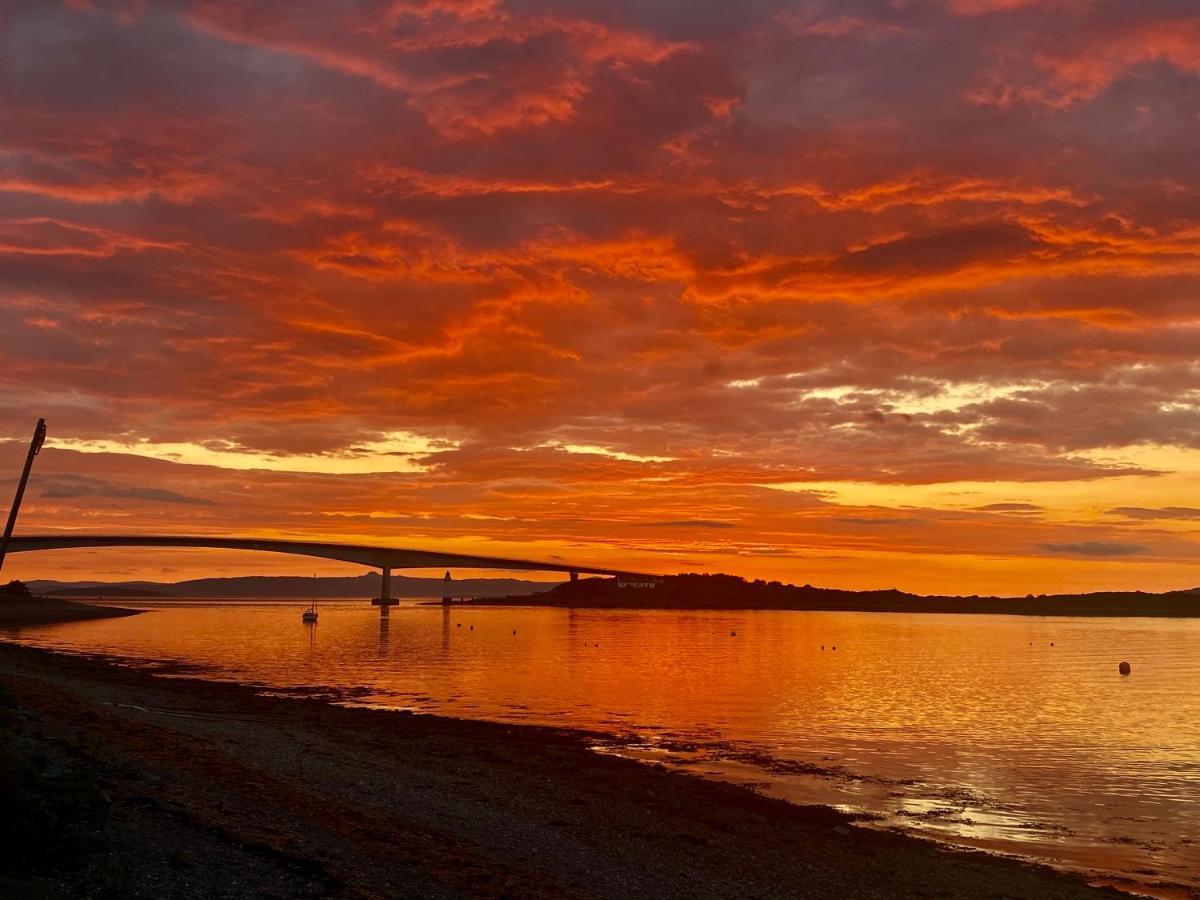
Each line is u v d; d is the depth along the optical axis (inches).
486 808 1105.4
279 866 721.6
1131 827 1164.5
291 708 1973.4
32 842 636.7
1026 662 4173.2
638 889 829.2
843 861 982.4
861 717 2134.6
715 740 1780.3
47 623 7086.6
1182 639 6796.3
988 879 946.1
